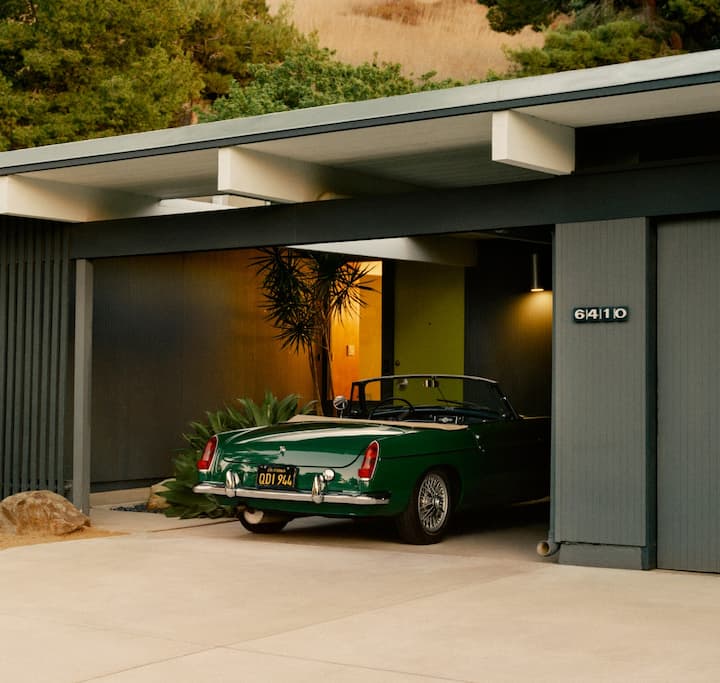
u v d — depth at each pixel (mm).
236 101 25469
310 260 13172
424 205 8031
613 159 7527
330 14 47406
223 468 8352
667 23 22297
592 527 7371
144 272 12328
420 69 46062
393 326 14180
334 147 8070
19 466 10094
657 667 4766
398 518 8219
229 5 29516
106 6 24375
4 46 24125
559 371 7531
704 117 7074
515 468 9086
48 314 9930
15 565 7332
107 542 8398
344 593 6398
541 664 4816
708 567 7102
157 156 8305
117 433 12039
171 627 5543
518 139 6953
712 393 7141
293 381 14242
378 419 9617
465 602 6137
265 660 4898
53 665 4820
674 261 7293
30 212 9297
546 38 22328
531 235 9797
